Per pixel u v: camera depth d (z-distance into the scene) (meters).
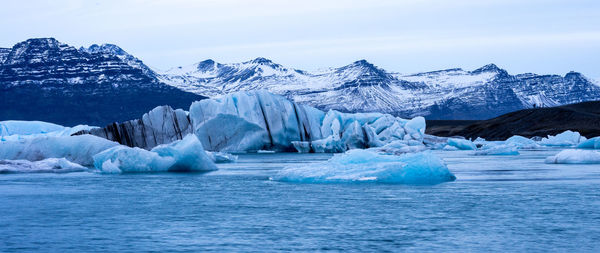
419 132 78.69
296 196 22.38
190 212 18.92
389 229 15.75
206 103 64.31
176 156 36.97
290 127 66.88
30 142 43.28
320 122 75.56
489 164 41.09
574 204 19.78
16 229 16.17
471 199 21.03
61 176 33.44
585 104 154.25
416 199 21.11
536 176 29.95
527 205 19.61
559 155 41.69
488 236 14.79
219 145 64.12
